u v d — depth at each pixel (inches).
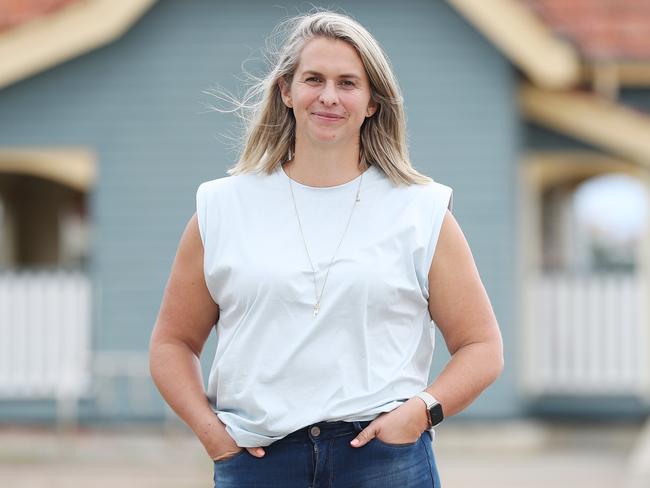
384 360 140.6
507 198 488.4
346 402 138.3
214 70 495.2
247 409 140.6
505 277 488.4
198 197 147.7
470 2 480.7
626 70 488.7
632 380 513.0
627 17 491.5
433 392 141.7
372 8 492.7
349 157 145.2
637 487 399.5
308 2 491.2
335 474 139.0
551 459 454.3
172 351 149.3
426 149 491.8
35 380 503.8
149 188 497.4
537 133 513.3
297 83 143.8
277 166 147.3
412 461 141.2
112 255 497.7
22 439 471.5
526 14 477.1
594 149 510.9
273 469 139.9
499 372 145.2
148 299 497.4
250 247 142.2
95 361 496.1
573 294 516.7
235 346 141.5
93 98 497.0
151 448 458.6
